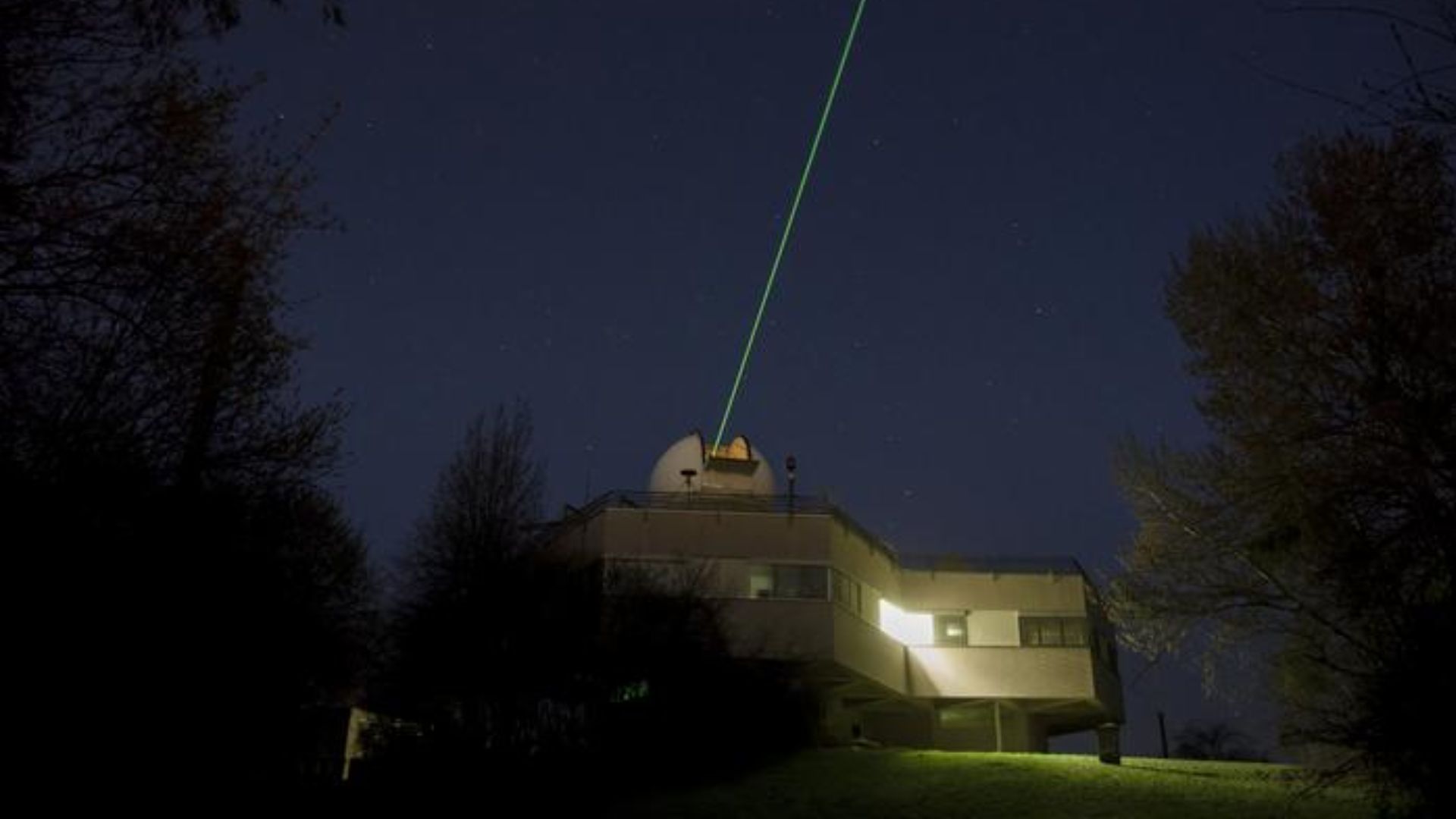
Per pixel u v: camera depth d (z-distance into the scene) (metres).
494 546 32.84
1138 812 23.27
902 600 44.12
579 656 31.27
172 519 12.05
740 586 37.94
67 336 9.88
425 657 30.98
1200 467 22.17
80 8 9.07
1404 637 14.77
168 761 14.27
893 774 28.44
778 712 34.09
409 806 24.91
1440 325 15.97
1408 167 16.55
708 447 45.50
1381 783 15.95
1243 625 21.80
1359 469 16.36
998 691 42.91
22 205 9.02
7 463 10.46
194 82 9.76
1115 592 24.20
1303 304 18.30
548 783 27.61
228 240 10.35
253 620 14.96
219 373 11.16
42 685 12.18
